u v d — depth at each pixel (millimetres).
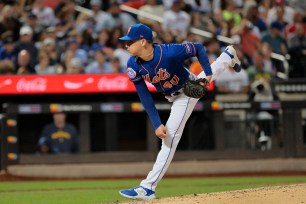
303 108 54219
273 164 53281
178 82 29234
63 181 50281
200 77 29656
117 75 52906
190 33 60781
